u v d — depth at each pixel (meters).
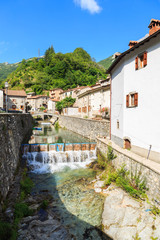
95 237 8.03
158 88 11.12
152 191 9.62
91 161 19.55
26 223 8.41
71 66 105.88
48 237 7.72
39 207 10.13
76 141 27.66
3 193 9.61
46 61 126.31
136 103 13.23
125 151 13.98
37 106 83.75
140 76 12.83
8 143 13.40
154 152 11.39
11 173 12.45
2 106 47.88
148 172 10.14
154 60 11.42
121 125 15.74
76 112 50.44
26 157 18.45
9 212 8.59
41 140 28.61
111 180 13.20
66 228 8.56
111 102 19.27
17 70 128.38
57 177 15.23
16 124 20.39
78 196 11.78
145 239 7.50
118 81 16.69
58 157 19.16
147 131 12.10
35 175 15.66
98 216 9.58
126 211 9.41
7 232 7.08
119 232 8.18
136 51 13.24
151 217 8.55
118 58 15.23
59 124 51.56
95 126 27.25
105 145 17.56
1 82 123.19
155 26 13.48
